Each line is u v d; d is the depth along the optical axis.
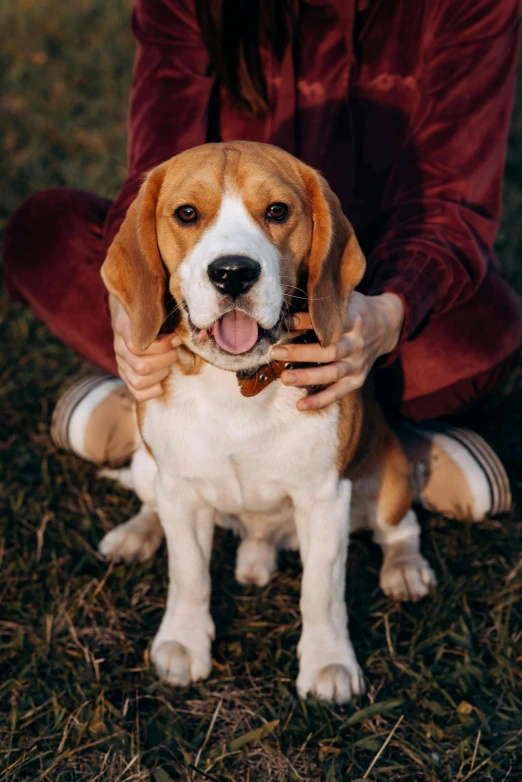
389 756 2.41
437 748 2.40
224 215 2.25
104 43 6.91
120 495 3.41
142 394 2.50
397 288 2.67
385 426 2.95
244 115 3.07
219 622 2.87
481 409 3.71
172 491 2.59
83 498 3.37
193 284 2.21
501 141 3.04
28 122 5.85
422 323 3.03
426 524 3.28
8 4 7.41
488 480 3.16
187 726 2.53
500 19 2.93
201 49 3.07
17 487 3.38
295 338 2.47
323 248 2.35
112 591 2.97
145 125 3.09
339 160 2.98
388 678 2.66
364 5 2.90
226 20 2.79
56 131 5.77
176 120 3.06
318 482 2.51
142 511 3.21
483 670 2.66
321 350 2.38
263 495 2.59
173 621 2.71
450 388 3.18
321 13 2.91
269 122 3.05
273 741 2.44
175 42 3.09
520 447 3.56
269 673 2.69
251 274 2.14
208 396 2.44
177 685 2.63
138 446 3.25
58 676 2.65
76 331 3.34
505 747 2.40
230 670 2.67
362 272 2.43
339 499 2.55
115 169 5.39
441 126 2.95
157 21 3.11
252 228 2.23
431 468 3.23
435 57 2.95
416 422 3.39
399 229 2.91
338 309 2.38
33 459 3.51
